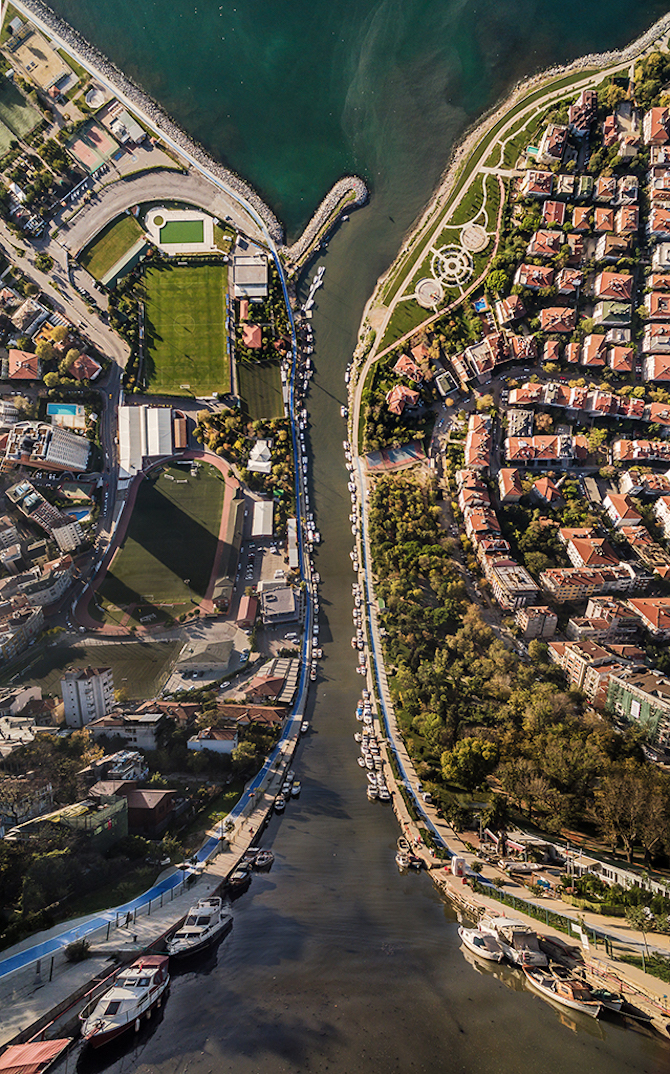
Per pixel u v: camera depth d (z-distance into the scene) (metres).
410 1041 142.88
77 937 164.88
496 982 158.62
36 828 189.50
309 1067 137.25
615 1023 146.12
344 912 185.00
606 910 177.12
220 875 197.62
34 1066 128.75
